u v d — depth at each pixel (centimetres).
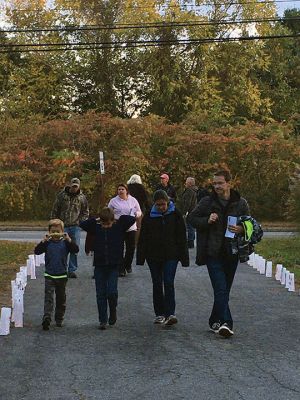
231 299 1152
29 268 1357
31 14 4191
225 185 847
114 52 4184
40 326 920
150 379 666
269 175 3300
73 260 1361
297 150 3288
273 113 4469
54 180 3155
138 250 929
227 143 3294
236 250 834
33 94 4056
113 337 853
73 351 779
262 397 608
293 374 688
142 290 1219
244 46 4184
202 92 3991
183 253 917
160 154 3331
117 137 3266
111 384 648
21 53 4375
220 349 792
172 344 816
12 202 3183
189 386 643
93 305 1080
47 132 3294
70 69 4153
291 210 1947
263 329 913
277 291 1243
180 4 4106
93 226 921
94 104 4278
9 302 1059
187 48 4050
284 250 1834
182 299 1138
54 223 919
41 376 675
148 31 4044
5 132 3425
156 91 4044
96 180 3194
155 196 916
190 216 855
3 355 757
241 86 4091
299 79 4747
